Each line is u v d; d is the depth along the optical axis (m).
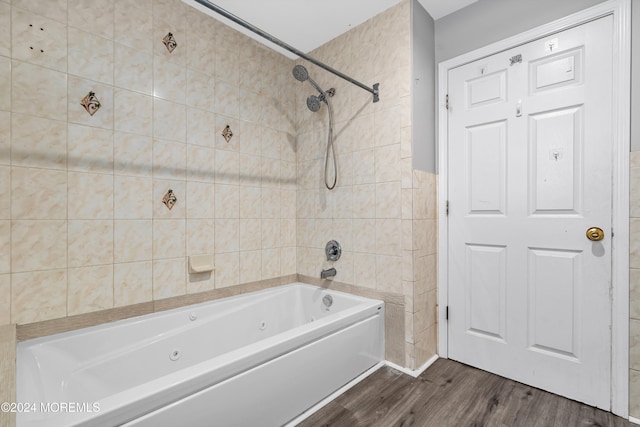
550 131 1.68
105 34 1.60
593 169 1.55
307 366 1.52
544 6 1.69
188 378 1.08
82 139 1.53
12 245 1.35
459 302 2.03
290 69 2.60
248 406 1.27
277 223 2.48
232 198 2.18
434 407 1.57
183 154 1.92
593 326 1.55
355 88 2.19
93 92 1.56
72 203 1.50
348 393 1.69
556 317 1.67
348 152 2.23
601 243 1.53
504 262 1.85
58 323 1.47
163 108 1.83
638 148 1.42
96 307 1.58
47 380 1.30
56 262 1.46
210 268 2.01
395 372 1.91
